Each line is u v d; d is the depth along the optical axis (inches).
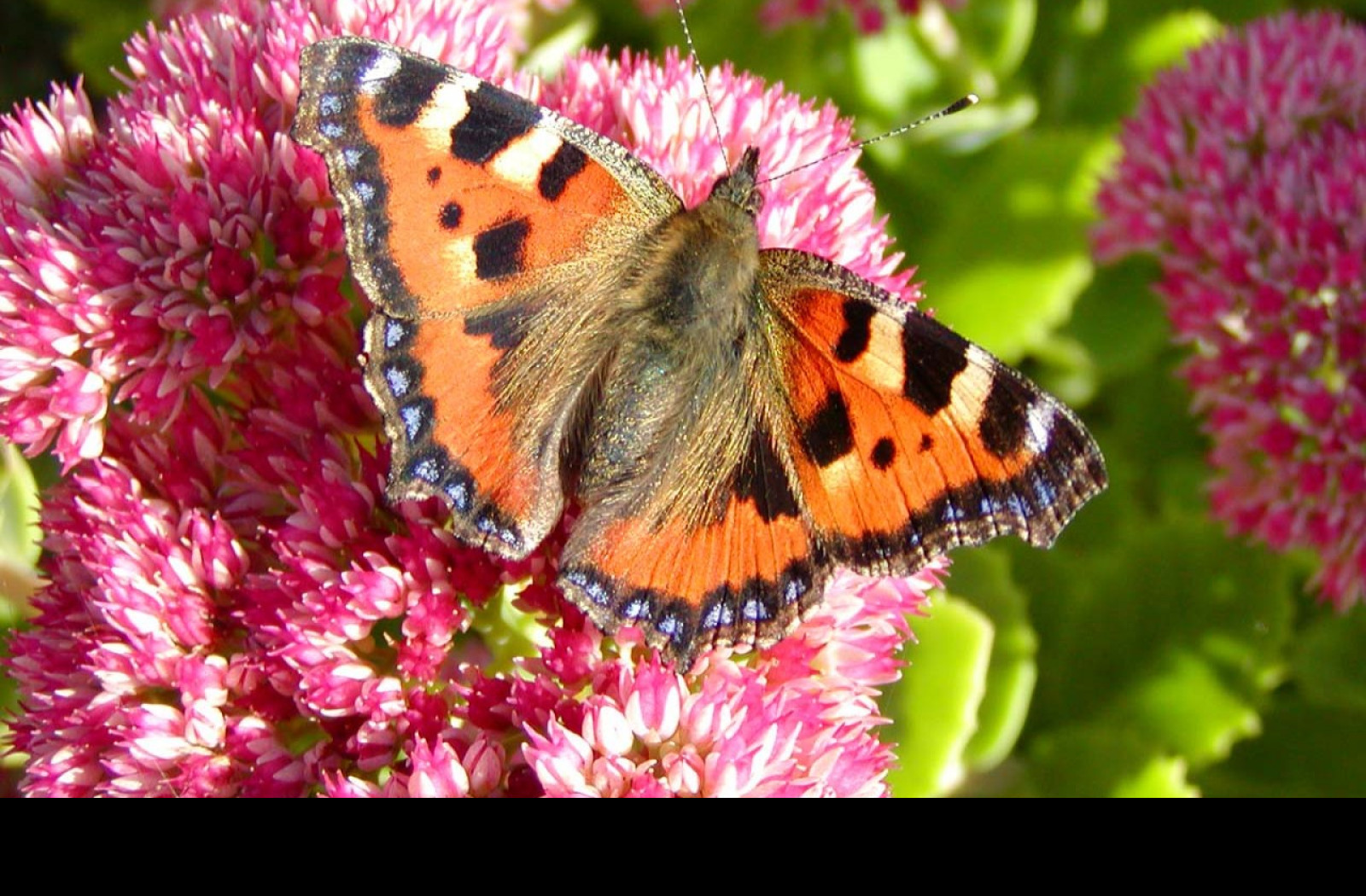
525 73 8.5
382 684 7.6
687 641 7.3
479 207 7.2
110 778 7.8
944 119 10.2
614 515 7.3
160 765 7.7
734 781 7.3
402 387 7.2
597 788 7.3
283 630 7.6
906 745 8.9
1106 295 10.1
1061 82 10.6
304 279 7.8
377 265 7.2
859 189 8.4
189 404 8.0
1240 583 9.4
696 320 7.4
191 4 10.1
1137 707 9.4
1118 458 10.1
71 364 7.8
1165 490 10.0
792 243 8.2
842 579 7.9
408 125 7.1
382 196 7.1
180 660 7.7
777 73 10.3
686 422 7.4
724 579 7.3
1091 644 9.5
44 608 8.0
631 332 7.4
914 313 7.1
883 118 10.2
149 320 7.8
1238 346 9.1
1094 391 10.2
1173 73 9.5
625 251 7.5
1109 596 9.6
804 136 8.4
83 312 7.8
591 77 8.4
